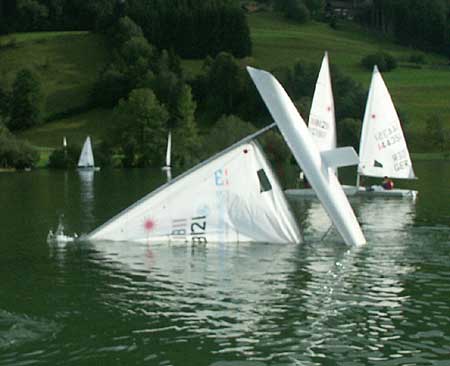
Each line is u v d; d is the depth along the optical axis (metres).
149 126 131.62
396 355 16.03
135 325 18.11
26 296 21.17
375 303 20.33
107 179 86.81
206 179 30.72
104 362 15.46
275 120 31.06
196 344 16.64
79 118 187.38
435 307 19.89
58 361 15.52
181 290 21.86
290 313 19.20
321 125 54.72
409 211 45.12
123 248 29.28
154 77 187.75
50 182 80.44
